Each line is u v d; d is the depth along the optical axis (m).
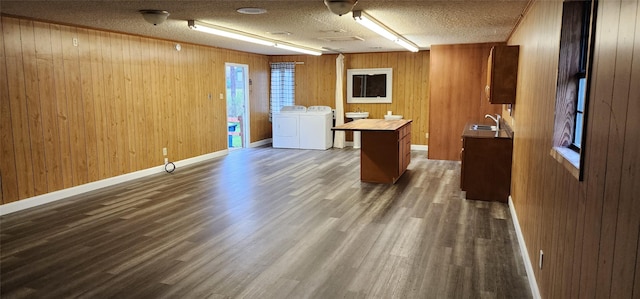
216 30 5.34
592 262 1.49
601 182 1.42
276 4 4.01
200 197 5.24
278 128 9.63
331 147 9.80
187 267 3.21
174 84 7.15
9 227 4.14
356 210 4.67
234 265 3.24
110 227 4.13
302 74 10.16
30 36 4.79
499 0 3.71
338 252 3.48
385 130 5.50
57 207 4.84
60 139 5.20
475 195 5.08
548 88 2.59
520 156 3.98
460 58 7.67
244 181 6.15
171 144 7.14
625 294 1.16
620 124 1.26
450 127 7.89
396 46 7.99
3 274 3.11
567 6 2.23
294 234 3.91
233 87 10.12
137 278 3.04
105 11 4.32
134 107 6.32
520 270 3.13
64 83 5.22
